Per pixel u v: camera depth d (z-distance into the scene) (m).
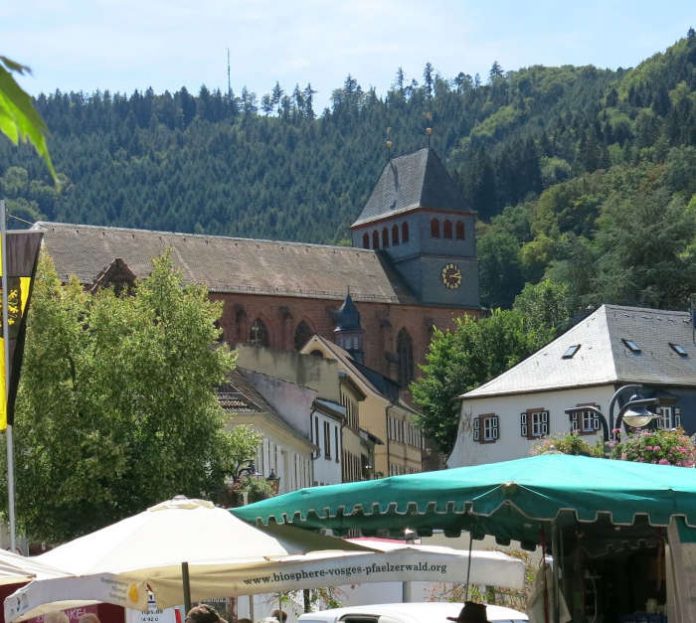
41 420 52.12
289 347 155.62
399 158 177.00
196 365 54.09
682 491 12.43
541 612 16.14
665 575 16.05
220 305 56.28
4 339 32.81
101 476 51.09
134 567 15.76
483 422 91.81
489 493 12.62
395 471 131.88
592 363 86.75
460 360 128.00
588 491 12.31
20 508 52.06
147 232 151.00
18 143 4.49
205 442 53.75
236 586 17.56
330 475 90.00
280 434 73.19
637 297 161.75
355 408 112.31
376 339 163.50
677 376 86.69
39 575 15.66
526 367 91.00
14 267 33.31
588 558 16.55
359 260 169.00
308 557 17.81
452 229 171.00
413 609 16.88
